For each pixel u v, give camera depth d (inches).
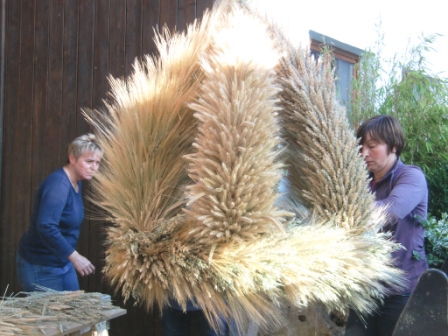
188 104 55.1
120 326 124.6
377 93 142.9
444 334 47.5
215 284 50.9
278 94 61.2
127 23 129.6
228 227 49.9
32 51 146.9
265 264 50.6
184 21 119.6
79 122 138.6
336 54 160.4
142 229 53.9
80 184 106.9
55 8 143.1
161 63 68.9
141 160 57.5
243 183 49.2
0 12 150.5
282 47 62.6
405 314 50.3
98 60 134.9
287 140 62.2
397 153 79.5
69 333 59.7
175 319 91.3
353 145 60.5
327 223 57.2
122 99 62.4
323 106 60.5
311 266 53.2
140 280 53.1
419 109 137.0
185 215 53.1
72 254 96.2
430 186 135.3
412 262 75.6
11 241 150.6
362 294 61.7
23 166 148.4
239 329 66.1
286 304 80.3
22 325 57.5
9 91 150.3
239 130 50.4
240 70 53.5
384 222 64.1
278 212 51.3
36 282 98.7
